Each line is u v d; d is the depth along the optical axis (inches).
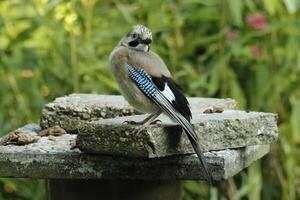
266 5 519.8
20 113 519.8
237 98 517.3
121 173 341.1
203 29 541.6
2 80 524.4
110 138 330.6
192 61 546.0
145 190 357.7
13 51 527.2
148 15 528.1
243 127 350.3
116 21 529.7
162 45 531.5
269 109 535.5
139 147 325.4
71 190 362.3
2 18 530.9
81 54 516.1
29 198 521.0
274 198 551.2
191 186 522.6
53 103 402.9
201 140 338.3
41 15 526.3
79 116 394.9
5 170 348.2
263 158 549.3
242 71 550.6
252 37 531.8
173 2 533.3
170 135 332.5
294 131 520.7
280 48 540.7
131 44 376.2
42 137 380.5
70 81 516.1
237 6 505.4
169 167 339.0
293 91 543.5
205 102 413.1
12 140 368.2
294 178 544.4
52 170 345.1
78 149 346.3
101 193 358.9
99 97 422.0
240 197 522.0
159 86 356.5
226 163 333.4
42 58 523.8
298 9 531.8
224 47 530.6
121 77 367.6
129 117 359.9
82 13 522.9
